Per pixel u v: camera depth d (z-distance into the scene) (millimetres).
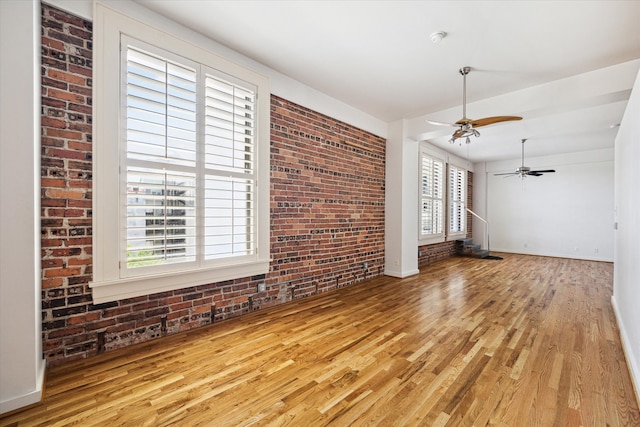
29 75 1549
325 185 3881
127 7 2152
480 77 3291
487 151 7082
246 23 2408
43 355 1856
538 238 7801
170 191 2391
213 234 2650
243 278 2973
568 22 2297
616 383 1789
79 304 1988
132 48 2156
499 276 4996
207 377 1820
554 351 2221
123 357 2049
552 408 1557
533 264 6273
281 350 2201
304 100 3551
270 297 3230
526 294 3861
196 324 2613
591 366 1996
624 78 2904
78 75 1971
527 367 1981
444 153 6992
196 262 2539
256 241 2984
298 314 2998
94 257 2012
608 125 4887
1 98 1475
